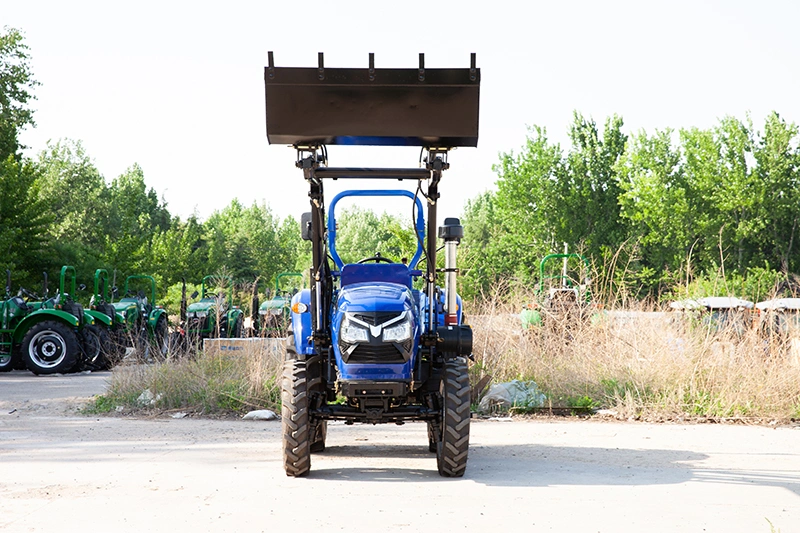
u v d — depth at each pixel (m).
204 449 8.68
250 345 13.33
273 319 15.76
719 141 60.53
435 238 7.49
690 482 6.91
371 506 5.88
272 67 6.78
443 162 7.14
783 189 59.34
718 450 8.80
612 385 12.11
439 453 7.16
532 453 8.56
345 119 6.81
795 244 58.78
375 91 6.82
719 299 13.59
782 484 6.85
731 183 59.09
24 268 30.58
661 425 10.84
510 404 11.83
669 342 12.54
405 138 6.87
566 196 66.75
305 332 7.43
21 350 19.03
